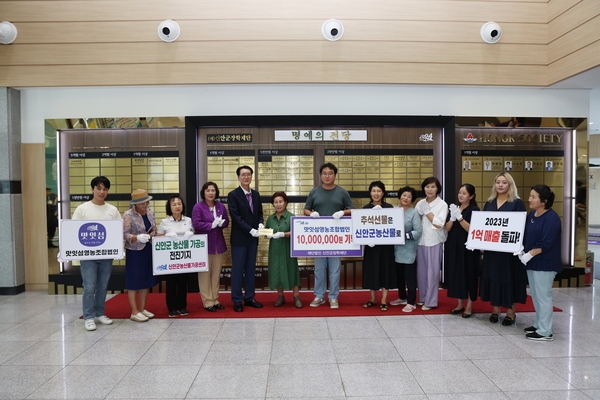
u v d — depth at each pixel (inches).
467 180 228.7
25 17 213.0
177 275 177.0
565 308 187.5
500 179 161.0
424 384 111.6
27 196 226.5
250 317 174.4
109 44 213.5
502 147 229.9
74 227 160.6
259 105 222.2
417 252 185.0
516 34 218.7
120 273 223.8
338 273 187.0
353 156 225.9
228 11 212.7
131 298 169.3
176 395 106.5
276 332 155.0
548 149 231.1
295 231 182.7
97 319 171.2
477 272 171.0
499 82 219.5
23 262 227.1
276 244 185.9
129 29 212.8
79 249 160.2
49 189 222.2
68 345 143.2
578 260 231.3
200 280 183.2
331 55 214.4
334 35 210.5
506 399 103.3
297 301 189.6
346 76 214.8
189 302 202.2
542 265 143.6
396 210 177.0
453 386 110.4
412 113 224.8
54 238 222.5
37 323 169.3
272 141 224.7
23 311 187.5
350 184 226.4
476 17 216.7
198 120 219.8
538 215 147.5
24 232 226.7
